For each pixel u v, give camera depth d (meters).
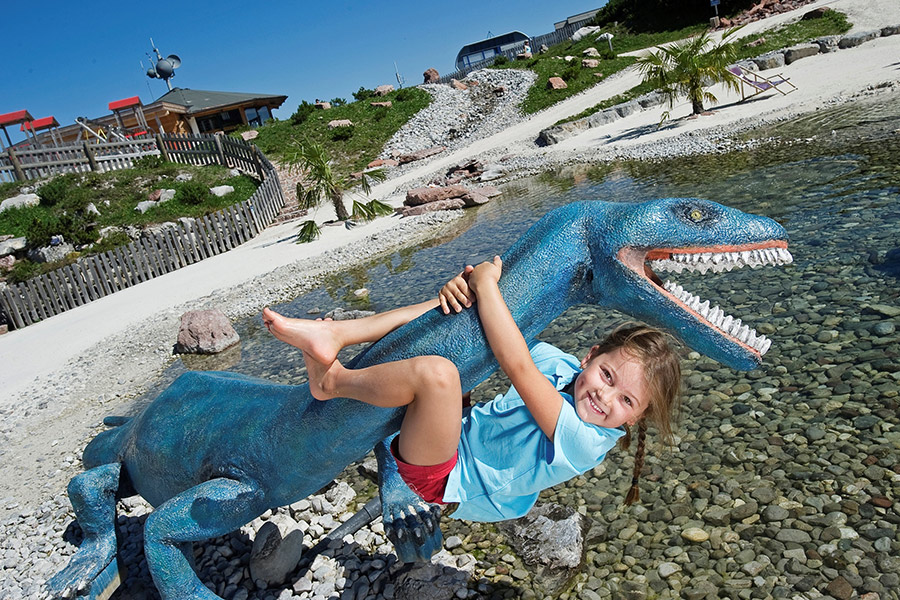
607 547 3.43
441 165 22.56
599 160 16.12
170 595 3.09
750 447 3.95
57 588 3.56
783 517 3.36
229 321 9.30
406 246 12.50
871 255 6.12
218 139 25.25
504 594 3.27
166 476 3.46
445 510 4.06
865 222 6.97
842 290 5.62
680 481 3.80
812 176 9.23
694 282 6.63
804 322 5.25
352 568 3.66
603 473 4.05
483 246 10.67
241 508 3.04
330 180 16.45
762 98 17.81
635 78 26.02
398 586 3.41
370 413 2.57
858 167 9.08
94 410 7.46
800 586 2.93
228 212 17.22
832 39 21.41
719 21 31.41
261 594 3.60
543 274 2.47
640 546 3.39
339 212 16.72
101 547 3.79
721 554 3.21
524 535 3.63
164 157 27.45
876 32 20.94
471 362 2.47
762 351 2.41
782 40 24.31
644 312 2.51
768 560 3.11
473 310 2.46
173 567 3.07
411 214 15.39
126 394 7.80
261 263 14.07
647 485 3.83
